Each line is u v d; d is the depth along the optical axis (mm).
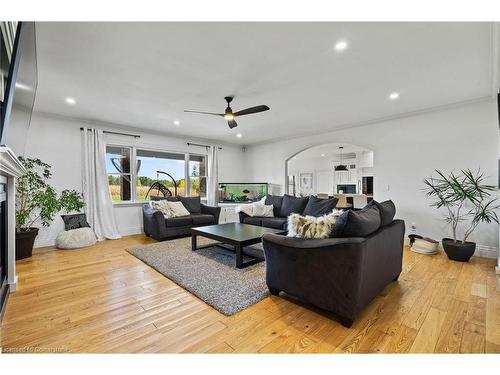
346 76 2643
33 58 1788
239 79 2705
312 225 1947
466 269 2865
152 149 5391
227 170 6832
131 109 3762
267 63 2355
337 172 9523
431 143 3787
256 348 1497
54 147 4125
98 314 1887
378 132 4406
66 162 4234
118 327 1714
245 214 4918
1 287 1952
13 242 2289
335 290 1766
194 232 3584
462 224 3512
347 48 2104
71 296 2188
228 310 1927
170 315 1878
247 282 2471
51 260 3223
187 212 5031
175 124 4711
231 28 1827
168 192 5734
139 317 1847
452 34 1908
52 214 3773
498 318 1812
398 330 1677
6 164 1596
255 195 6484
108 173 4828
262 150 6715
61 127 4195
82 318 1828
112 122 4562
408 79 2725
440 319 1808
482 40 1987
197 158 6309
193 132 5438
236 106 3609
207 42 2008
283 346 1517
